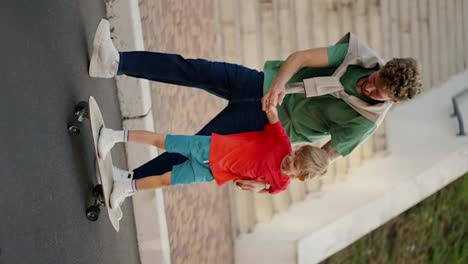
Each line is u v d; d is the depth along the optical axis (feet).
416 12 39.06
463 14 41.75
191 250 31.22
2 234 14.96
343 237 35.09
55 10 19.35
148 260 27.89
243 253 34.86
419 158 37.06
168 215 28.60
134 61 20.26
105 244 22.54
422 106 38.96
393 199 36.01
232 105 20.43
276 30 34.19
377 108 18.81
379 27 37.52
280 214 35.55
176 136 20.13
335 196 35.78
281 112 20.40
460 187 43.42
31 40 17.60
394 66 17.65
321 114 19.75
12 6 16.81
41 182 17.22
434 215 42.45
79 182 20.01
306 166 19.43
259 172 19.86
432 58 40.11
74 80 20.27
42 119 17.69
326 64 18.99
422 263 42.88
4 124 15.69
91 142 21.61
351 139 19.42
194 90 32.09
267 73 19.88
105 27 20.26
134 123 25.91
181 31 29.86
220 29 33.81
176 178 20.66
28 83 17.11
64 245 18.42
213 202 33.53
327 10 35.91
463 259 45.16
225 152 19.90
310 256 33.99
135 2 24.86
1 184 15.19
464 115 37.88
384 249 40.16
